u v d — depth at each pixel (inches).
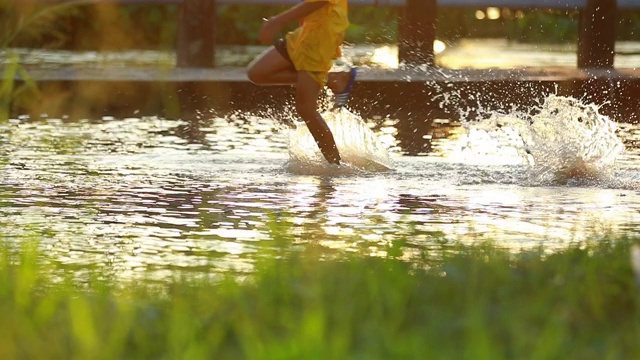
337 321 297.0
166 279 374.0
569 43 1669.5
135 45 1364.4
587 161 653.9
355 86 999.0
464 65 1229.1
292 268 361.1
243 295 328.2
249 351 272.8
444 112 1004.6
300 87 677.3
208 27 1089.4
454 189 605.6
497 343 285.9
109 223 499.2
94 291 347.9
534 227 494.0
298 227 490.6
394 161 714.8
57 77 960.9
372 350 276.1
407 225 496.7
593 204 560.7
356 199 569.0
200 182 619.5
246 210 534.9
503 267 358.9
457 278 343.3
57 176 633.0
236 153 743.7
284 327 297.7
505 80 1011.3
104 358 272.8
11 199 559.2
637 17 1694.1
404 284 334.0
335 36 681.0
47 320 300.0
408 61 1101.7
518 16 1717.5
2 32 470.0
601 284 337.7
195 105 982.4
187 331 285.0
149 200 560.1
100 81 962.7
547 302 321.4
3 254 404.5
